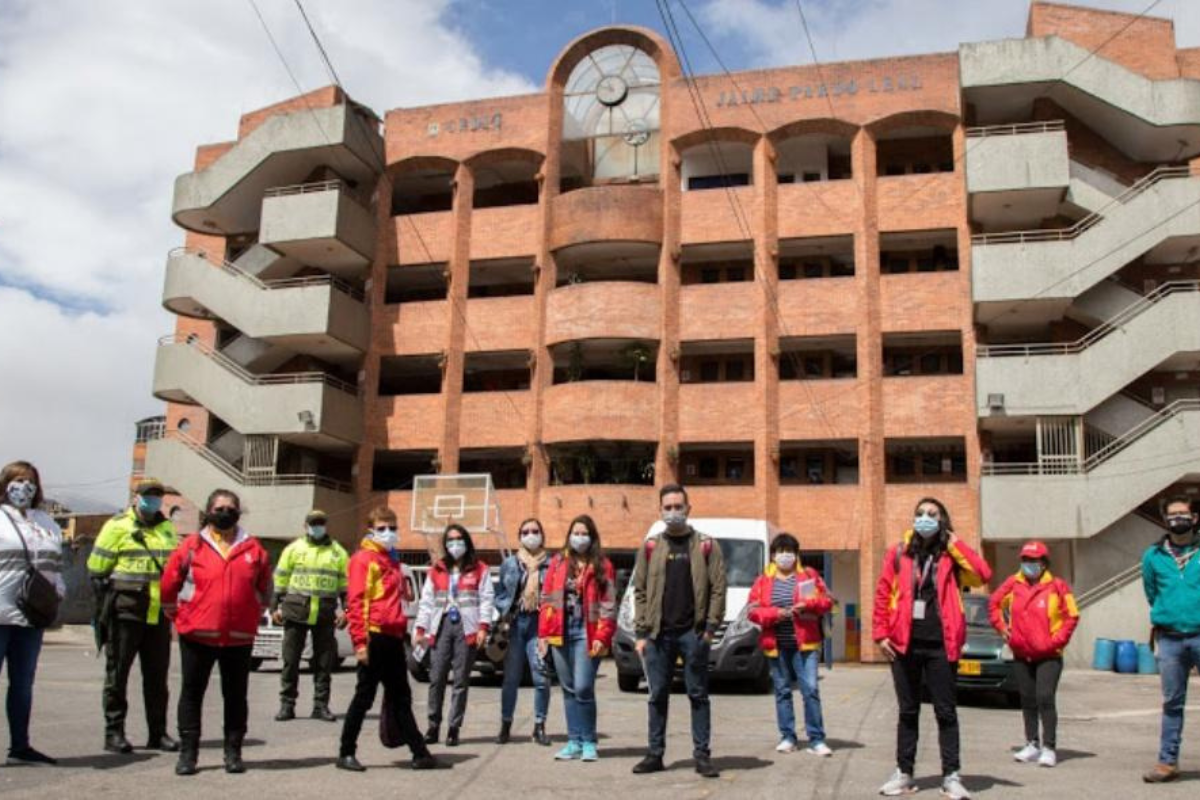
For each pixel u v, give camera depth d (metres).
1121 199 33.53
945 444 35.97
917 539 8.39
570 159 41.09
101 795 7.50
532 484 36.94
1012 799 8.13
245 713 8.80
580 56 41.72
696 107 38.31
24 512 8.90
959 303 35.03
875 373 35.16
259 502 36.88
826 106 37.06
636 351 37.03
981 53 34.66
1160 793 8.50
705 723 9.04
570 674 9.87
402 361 40.75
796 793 8.20
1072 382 31.56
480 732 11.95
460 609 10.87
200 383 38.88
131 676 17.80
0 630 8.64
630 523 35.06
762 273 36.47
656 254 38.62
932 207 35.88
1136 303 32.91
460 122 40.88
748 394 36.12
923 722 13.89
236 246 43.59
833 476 36.41
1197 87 33.53
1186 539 9.47
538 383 37.81
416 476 37.03
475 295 41.75
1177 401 31.50
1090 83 33.91
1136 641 28.84
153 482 10.01
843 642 34.69
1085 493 30.56
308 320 37.84
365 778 8.56
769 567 11.15
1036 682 10.36
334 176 41.06
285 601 12.75
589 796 7.96
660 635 9.15
